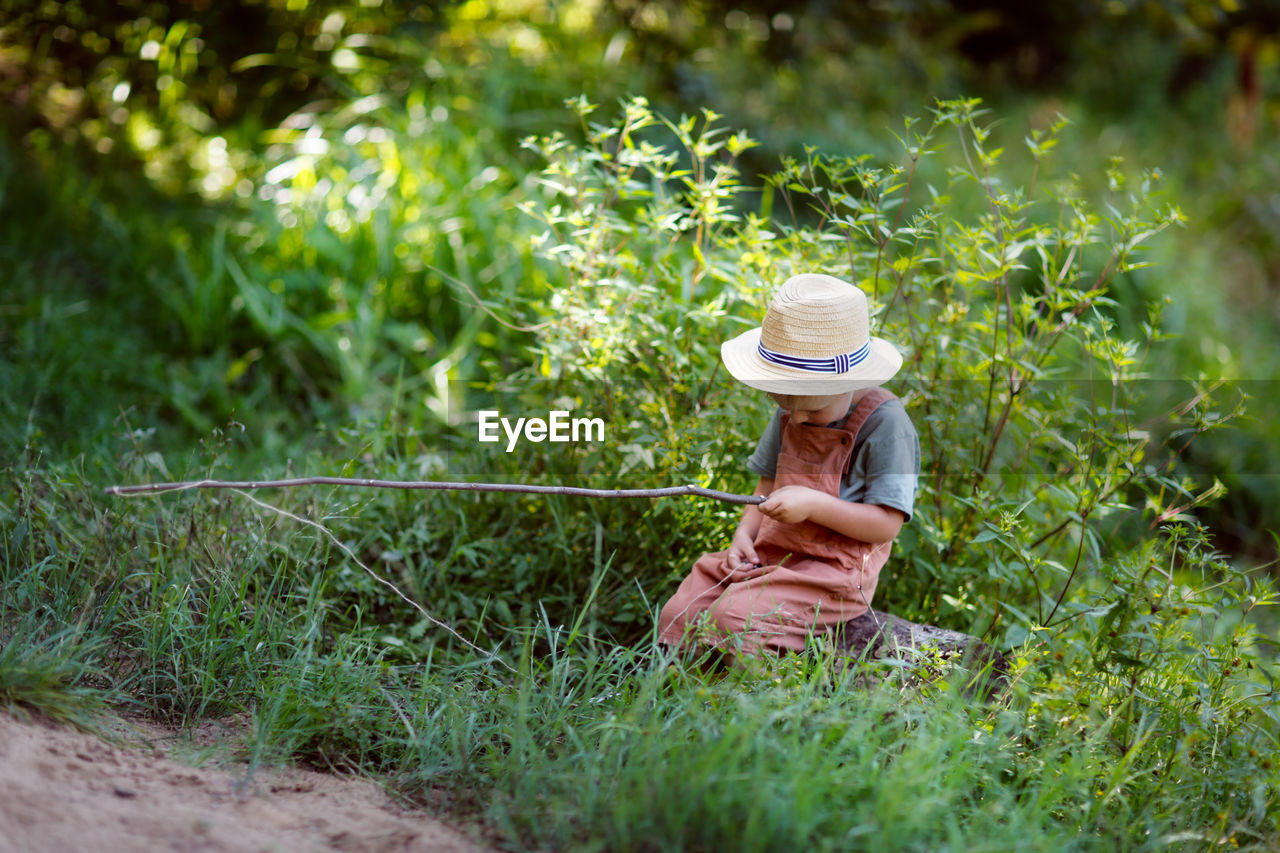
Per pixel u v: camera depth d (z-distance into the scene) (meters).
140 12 8.28
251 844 2.26
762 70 9.70
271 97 8.34
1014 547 3.24
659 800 2.35
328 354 5.66
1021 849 2.39
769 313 3.09
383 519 4.04
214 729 2.87
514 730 2.77
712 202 3.91
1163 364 7.19
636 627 3.82
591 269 4.02
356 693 2.98
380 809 2.58
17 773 2.31
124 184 7.08
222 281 5.91
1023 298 3.70
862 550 3.24
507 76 7.88
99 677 2.95
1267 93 12.99
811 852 2.27
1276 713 3.14
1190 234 9.62
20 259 6.09
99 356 5.32
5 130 7.23
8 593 3.00
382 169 6.90
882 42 10.82
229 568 3.34
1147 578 3.18
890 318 4.20
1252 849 2.66
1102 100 12.58
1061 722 2.94
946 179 8.58
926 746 2.55
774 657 3.03
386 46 8.19
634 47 9.33
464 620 3.75
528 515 4.11
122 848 2.15
